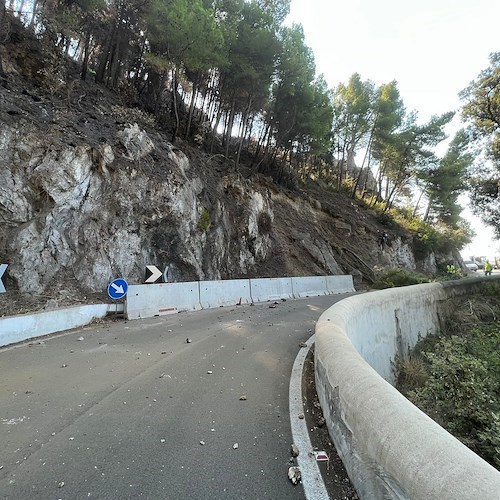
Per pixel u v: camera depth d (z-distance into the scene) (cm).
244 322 972
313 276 1998
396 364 882
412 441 190
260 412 400
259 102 2366
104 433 344
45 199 1036
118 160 1286
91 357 610
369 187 4950
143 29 1805
